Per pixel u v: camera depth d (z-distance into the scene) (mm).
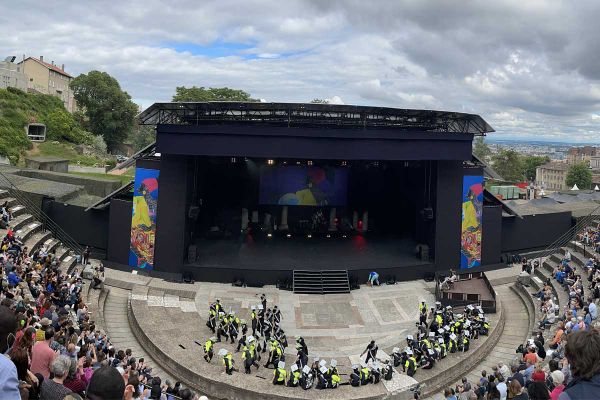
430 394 25516
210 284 40062
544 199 66562
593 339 4707
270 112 41188
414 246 48594
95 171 85188
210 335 30031
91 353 18812
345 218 53594
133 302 34875
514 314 37219
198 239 48062
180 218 40781
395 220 53688
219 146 38594
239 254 44125
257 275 40125
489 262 47344
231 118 41438
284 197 50719
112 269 42250
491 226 47031
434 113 40500
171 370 26312
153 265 41281
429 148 40938
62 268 36062
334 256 44531
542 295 36594
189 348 27906
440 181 43656
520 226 50906
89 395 4812
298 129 38656
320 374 23984
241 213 51750
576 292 31047
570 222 53531
